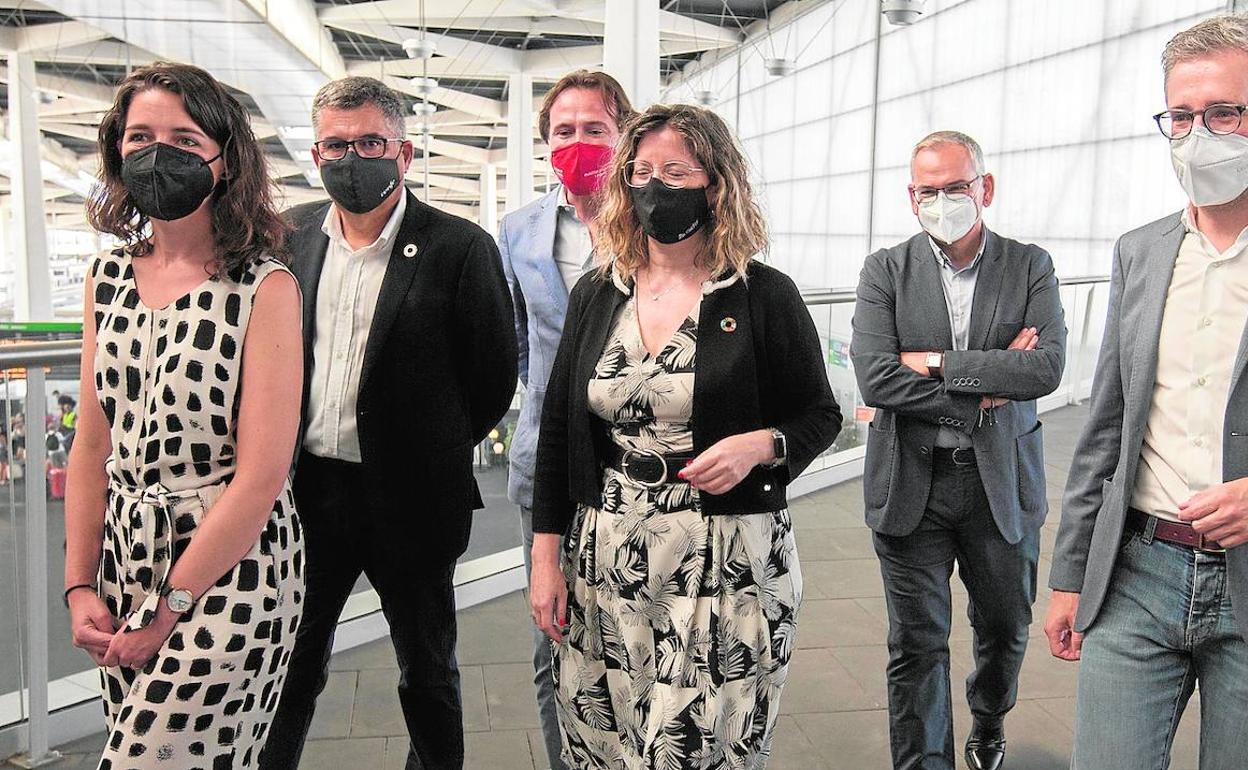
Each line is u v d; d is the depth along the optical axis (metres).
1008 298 2.36
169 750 1.45
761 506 1.65
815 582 4.09
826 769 2.63
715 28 16.95
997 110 11.05
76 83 19.16
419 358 2.03
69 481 1.61
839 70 14.26
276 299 1.55
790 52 15.78
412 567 2.09
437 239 2.06
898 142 12.88
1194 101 1.44
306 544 2.07
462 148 33.84
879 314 2.42
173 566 1.48
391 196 2.02
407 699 2.20
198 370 1.50
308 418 2.04
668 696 1.62
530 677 3.17
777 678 1.69
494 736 2.77
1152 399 1.58
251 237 1.55
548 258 2.28
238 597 1.51
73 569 1.58
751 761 1.66
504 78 23.58
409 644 2.15
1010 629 2.43
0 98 17.39
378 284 2.03
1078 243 9.91
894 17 8.26
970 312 2.39
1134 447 1.59
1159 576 1.57
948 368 2.26
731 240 1.66
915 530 2.33
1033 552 2.41
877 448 2.39
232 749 1.52
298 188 23.05
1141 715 1.58
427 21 17.72
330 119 1.92
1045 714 2.93
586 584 1.72
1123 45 9.19
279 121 18.89
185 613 1.48
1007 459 2.33
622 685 1.69
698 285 1.70
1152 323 1.57
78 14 12.80
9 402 2.40
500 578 3.91
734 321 1.66
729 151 1.67
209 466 1.54
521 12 15.66
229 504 1.49
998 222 11.16
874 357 2.36
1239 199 1.49
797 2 15.43
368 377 1.99
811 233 15.30
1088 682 1.64
